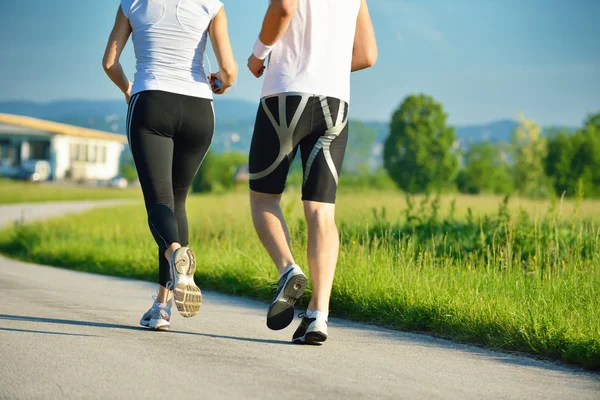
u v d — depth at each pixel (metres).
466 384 7.57
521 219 18.11
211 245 21.91
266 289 15.29
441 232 19.08
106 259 24.72
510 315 10.47
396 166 178.25
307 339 9.05
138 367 7.68
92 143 171.75
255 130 9.17
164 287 10.16
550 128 134.75
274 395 6.64
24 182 144.62
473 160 168.12
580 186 16.61
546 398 7.18
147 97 9.45
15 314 11.47
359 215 22.14
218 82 10.00
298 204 24.58
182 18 9.57
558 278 12.15
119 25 9.81
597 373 8.61
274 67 9.01
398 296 12.28
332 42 9.01
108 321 10.98
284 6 8.58
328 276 9.03
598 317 10.12
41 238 33.59
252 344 9.23
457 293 11.78
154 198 9.35
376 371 7.92
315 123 8.95
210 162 160.88
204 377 7.27
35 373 7.39
